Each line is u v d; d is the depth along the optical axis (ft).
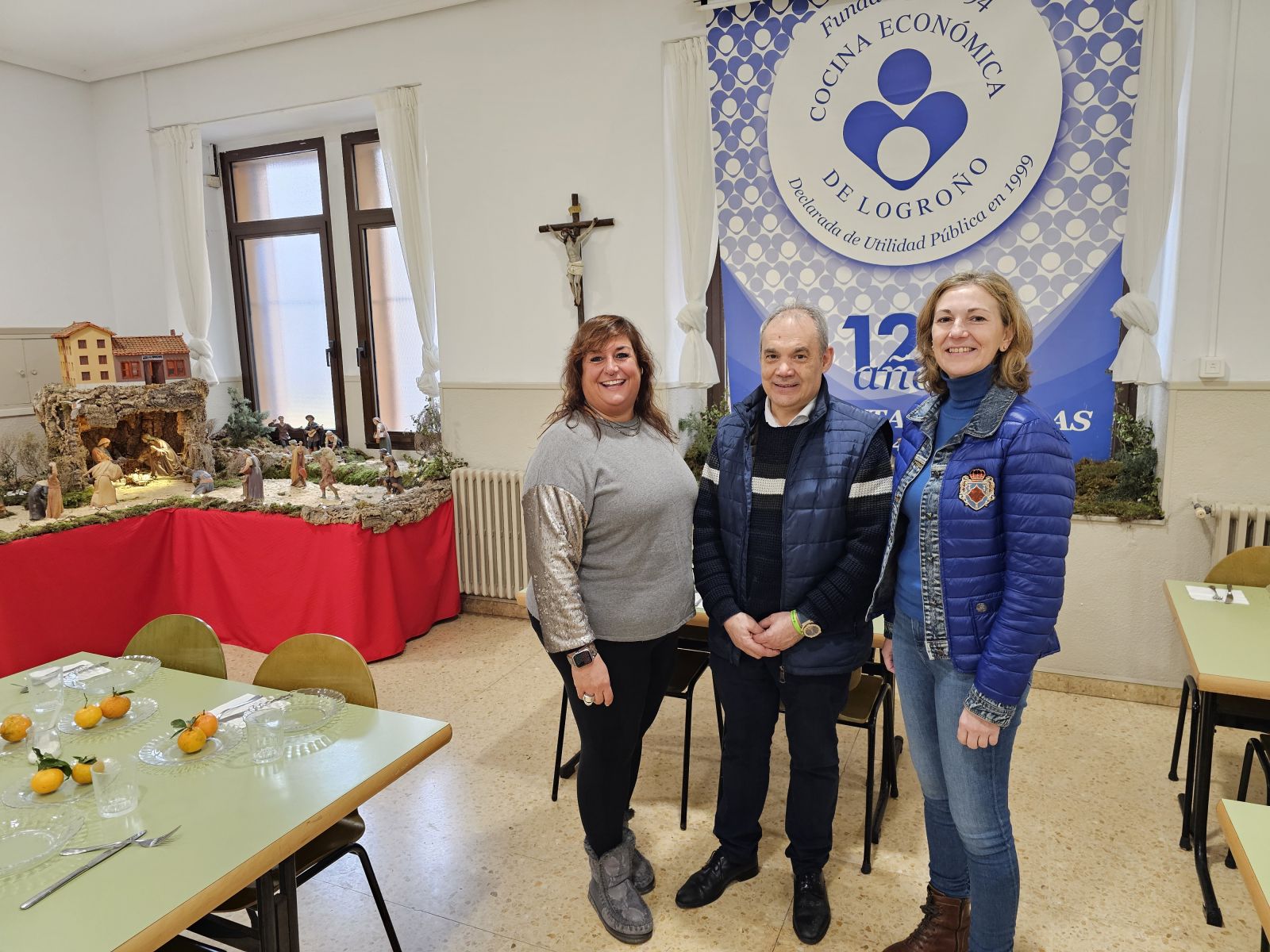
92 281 16.96
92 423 13.65
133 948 3.79
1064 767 9.30
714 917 7.02
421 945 6.79
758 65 11.68
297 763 5.41
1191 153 9.78
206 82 15.65
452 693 11.53
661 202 12.73
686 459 13.07
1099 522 10.69
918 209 11.19
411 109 14.33
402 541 13.07
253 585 12.89
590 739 6.57
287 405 17.84
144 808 4.92
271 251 17.29
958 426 5.51
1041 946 6.62
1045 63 10.32
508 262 13.88
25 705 6.54
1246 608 7.80
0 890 4.16
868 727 7.48
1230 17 9.43
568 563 6.15
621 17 12.55
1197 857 7.30
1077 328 10.76
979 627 5.28
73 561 11.87
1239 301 9.82
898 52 10.96
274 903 5.01
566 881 7.55
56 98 16.12
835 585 6.28
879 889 7.35
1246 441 9.98
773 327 6.29
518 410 14.15
